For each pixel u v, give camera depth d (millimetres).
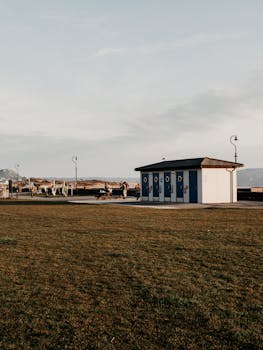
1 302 6730
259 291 7199
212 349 4980
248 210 25328
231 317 5965
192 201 34312
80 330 5574
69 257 10289
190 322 5805
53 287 7578
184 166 34656
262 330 5500
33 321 5898
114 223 18109
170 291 7254
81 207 29812
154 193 39062
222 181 34031
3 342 5238
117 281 7949
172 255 10430
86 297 6957
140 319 5938
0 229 16281
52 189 57594
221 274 8406
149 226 16812
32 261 9844
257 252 10711
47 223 18406
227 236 13688
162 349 5000
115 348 5039
